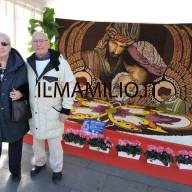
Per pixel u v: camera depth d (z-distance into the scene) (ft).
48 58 8.46
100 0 19.72
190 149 12.03
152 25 18.11
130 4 19.19
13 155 9.11
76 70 19.97
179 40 17.52
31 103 8.66
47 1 20.53
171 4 18.31
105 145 11.43
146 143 12.67
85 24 19.43
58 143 9.26
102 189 9.21
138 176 10.04
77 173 10.07
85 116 15.81
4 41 7.71
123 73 19.10
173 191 9.26
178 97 17.78
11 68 8.00
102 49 19.34
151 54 18.31
